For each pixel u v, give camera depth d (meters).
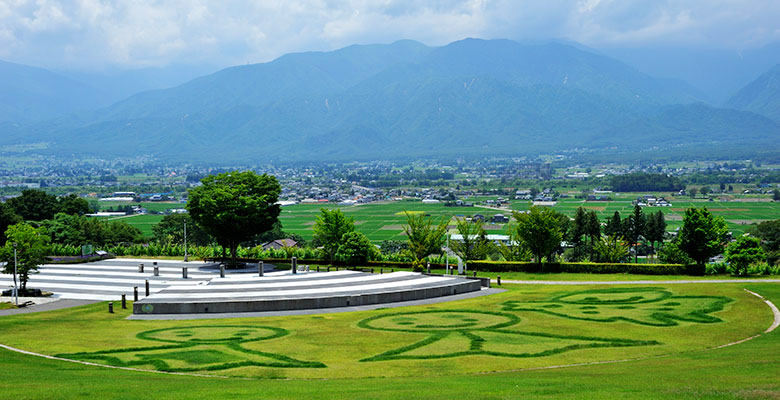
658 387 33.59
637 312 62.69
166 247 123.25
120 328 58.50
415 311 66.44
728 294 71.50
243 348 48.78
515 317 61.25
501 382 36.62
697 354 45.22
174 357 45.94
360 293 74.00
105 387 35.84
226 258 111.88
